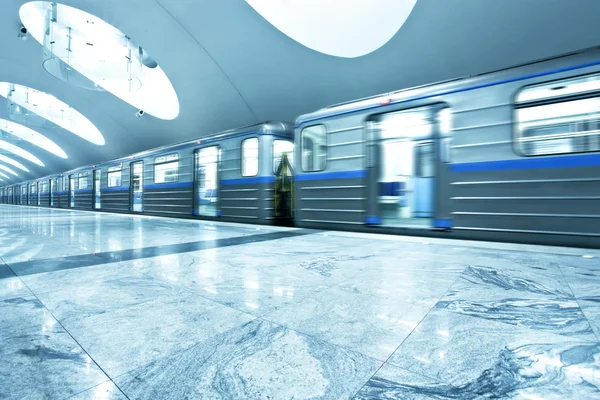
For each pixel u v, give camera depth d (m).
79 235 7.20
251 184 9.90
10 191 49.44
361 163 7.46
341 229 7.79
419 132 6.78
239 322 2.25
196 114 16.80
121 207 16.98
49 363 1.70
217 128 17.00
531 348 1.84
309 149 8.48
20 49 14.91
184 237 6.84
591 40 7.63
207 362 1.71
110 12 11.41
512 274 3.50
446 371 1.61
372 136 7.39
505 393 1.43
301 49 11.06
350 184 7.63
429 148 7.16
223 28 11.41
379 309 2.49
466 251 4.93
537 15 7.68
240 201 10.23
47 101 22.23
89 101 19.83
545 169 5.36
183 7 11.01
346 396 1.42
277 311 2.46
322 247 5.45
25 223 10.40
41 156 38.56
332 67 11.33
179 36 12.41
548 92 5.36
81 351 1.83
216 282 3.27
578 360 1.70
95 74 14.20
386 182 7.36
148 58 15.99
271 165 9.69
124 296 2.82
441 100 6.39
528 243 5.48
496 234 5.77
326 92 12.41
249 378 1.56
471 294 2.82
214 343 1.93
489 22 8.25
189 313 2.42
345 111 7.74
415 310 2.46
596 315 2.30
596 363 1.67
